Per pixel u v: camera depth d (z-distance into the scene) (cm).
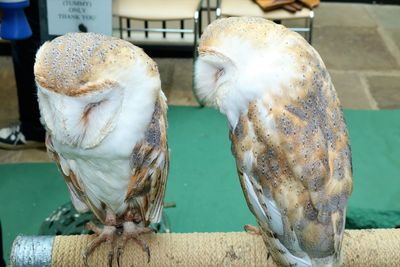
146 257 86
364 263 86
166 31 250
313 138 72
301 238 75
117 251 86
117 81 68
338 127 75
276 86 71
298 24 316
